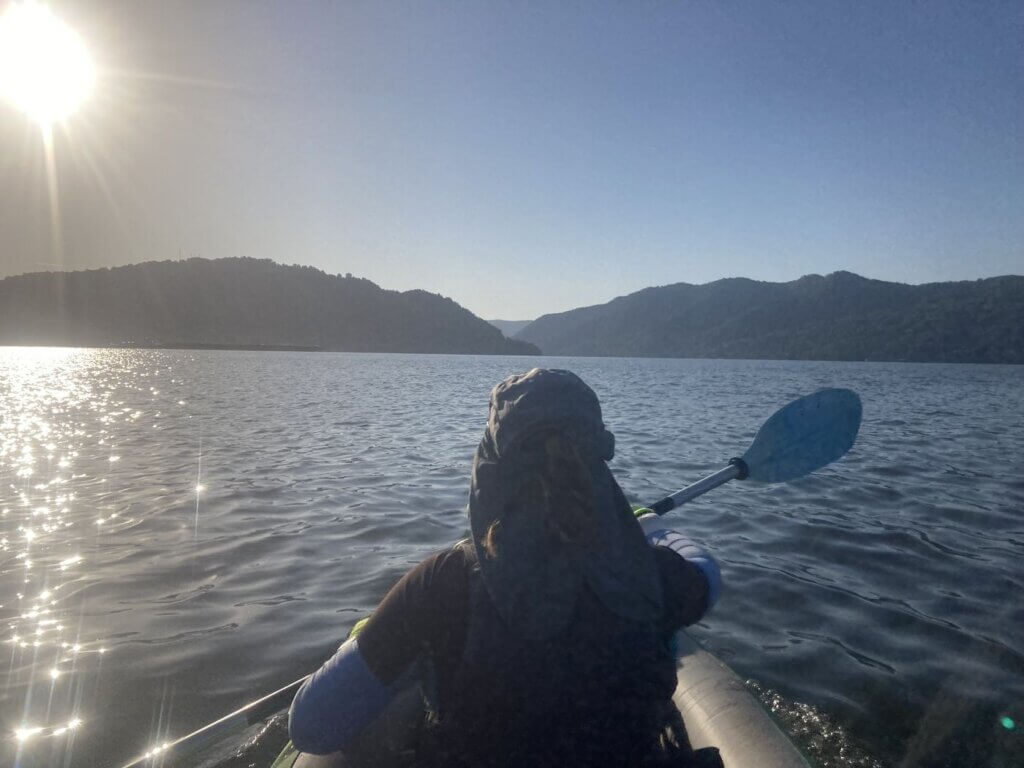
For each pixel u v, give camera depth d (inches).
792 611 202.7
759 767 90.0
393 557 253.0
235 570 238.8
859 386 1771.7
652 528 89.8
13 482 390.9
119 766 129.6
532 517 61.0
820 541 273.7
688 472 430.3
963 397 1322.6
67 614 199.9
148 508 327.3
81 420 730.2
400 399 1080.8
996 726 144.3
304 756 98.0
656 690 62.2
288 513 317.1
